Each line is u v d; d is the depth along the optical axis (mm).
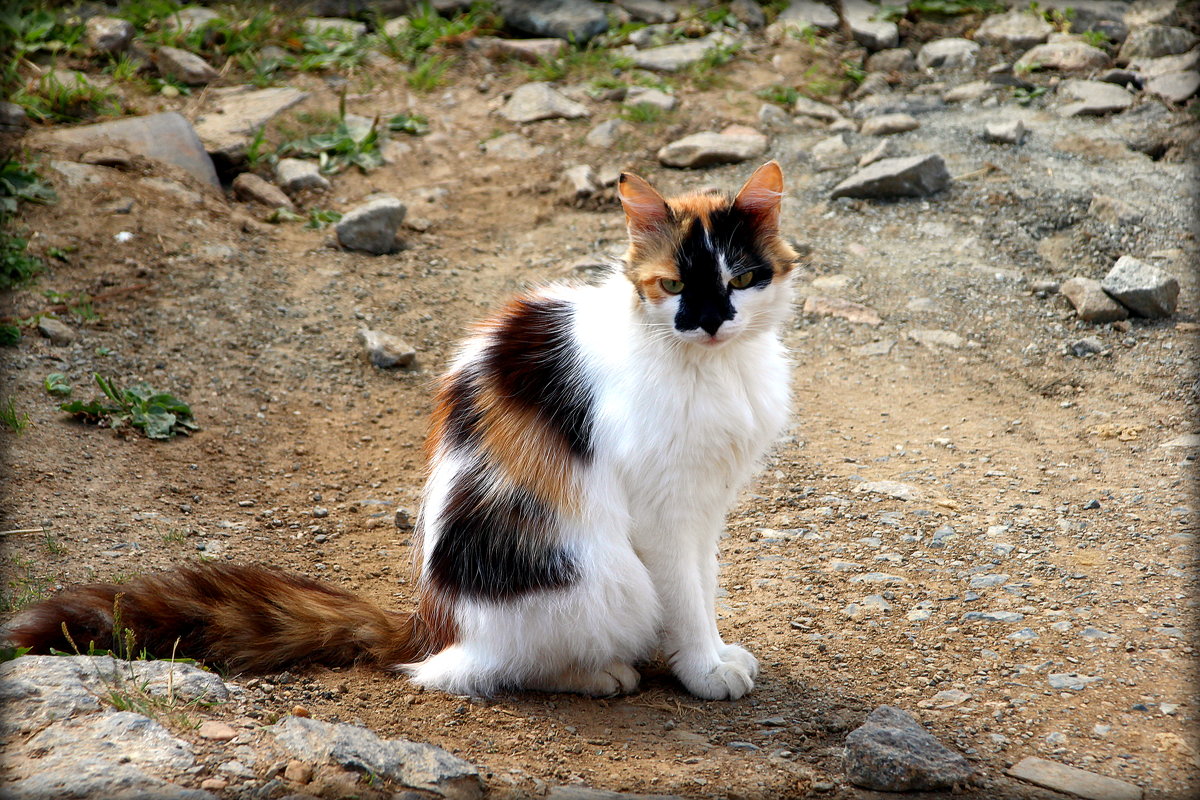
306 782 2781
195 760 2814
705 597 3744
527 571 3496
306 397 5961
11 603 3883
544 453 3502
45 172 7172
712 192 4539
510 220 7777
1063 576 4312
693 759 3197
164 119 7988
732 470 3541
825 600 4266
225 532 4758
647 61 9719
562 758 3193
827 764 3174
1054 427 5617
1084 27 9898
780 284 3568
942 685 3637
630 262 3498
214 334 6270
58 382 5570
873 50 10047
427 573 3740
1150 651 3758
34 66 8688
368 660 3760
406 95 9234
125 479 5023
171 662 3342
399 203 7367
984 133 8398
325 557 4684
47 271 6430
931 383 6102
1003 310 6668
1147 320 6516
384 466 5500
